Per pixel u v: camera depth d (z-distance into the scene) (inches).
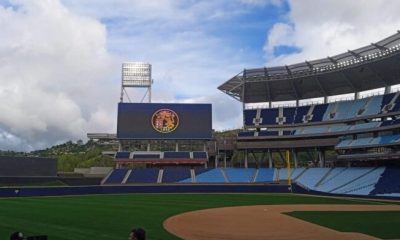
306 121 3718.0
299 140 3607.3
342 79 3617.1
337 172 3262.8
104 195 2888.8
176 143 3750.0
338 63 3452.3
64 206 1945.1
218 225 1304.1
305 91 3878.0
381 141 3016.7
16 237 496.1
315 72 3609.7
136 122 3646.7
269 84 3853.3
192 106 3698.3
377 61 3186.5
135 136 3631.9
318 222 1354.6
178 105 3690.9
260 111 3978.8
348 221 1373.0
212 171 3614.7
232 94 4079.7
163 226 1272.1
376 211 1722.4
